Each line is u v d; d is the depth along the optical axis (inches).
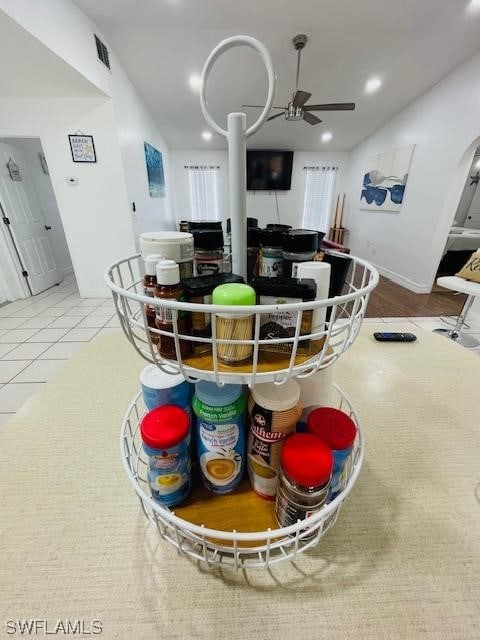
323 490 15.3
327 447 16.3
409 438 27.2
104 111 88.4
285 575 16.4
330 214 205.6
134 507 20.3
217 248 20.6
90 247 104.2
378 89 116.8
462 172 105.1
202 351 16.0
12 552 17.6
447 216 112.0
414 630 14.4
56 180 95.2
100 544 18.0
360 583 16.1
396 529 19.1
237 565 14.7
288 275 19.3
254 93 118.3
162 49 90.8
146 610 15.0
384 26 82.3
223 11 75.7
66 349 71.9
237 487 19.7
